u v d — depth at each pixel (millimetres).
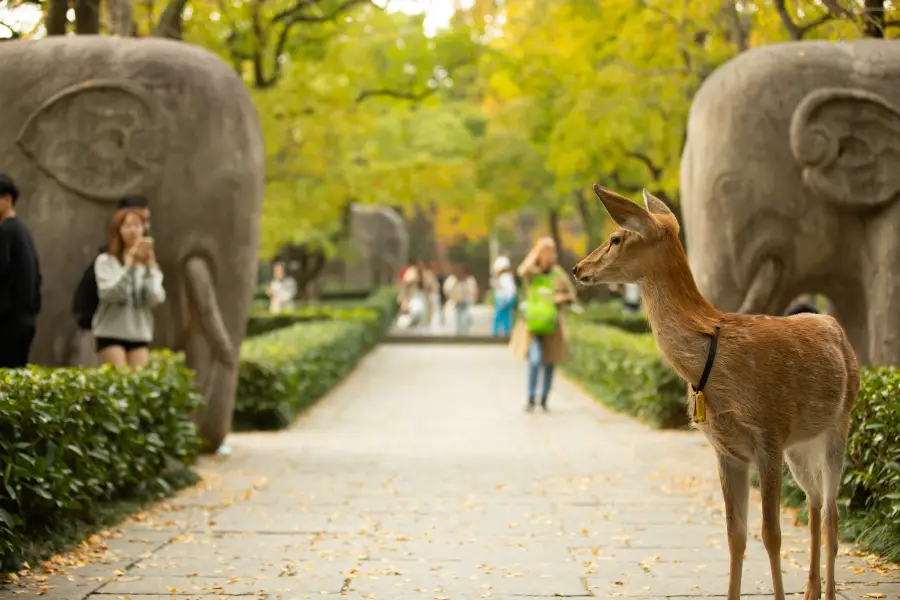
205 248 9117
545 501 8008
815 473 5129
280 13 15625
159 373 8195
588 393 17234
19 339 7566
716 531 6945
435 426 13148
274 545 6539
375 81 20188
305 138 20453
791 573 5793
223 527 7047
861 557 6062
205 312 9172
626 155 18625
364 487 8578
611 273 4789
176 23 11875
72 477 6402
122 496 7641
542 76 18688
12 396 5785
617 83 16109
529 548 6484
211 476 8938
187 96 9055
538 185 30766
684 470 9438
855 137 8648
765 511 4633
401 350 28312
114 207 8953
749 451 4691
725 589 5512
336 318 26281
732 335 4688
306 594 5438
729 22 13227
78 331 8906
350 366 21172
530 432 12484
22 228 7598
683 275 4793
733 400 4633
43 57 9086
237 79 9477
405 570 5934
